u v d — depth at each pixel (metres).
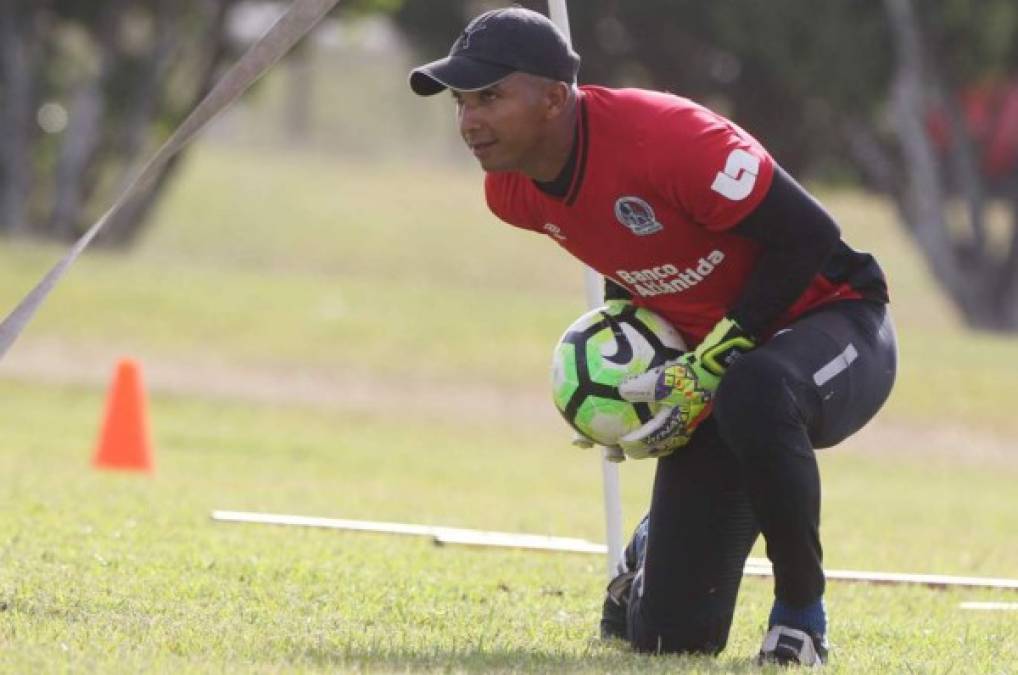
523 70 18.19
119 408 45.84
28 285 87.25
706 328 19.97
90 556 26.09
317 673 17.11
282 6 122.06
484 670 17.95
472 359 81.69
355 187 180.00
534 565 28.61
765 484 18.36
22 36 120.06
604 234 19.16
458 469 53.19
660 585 20.00
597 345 19.53
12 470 41.28
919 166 121.88
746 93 136.75
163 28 120.31
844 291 19.91
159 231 148.00
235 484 42.19
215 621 20.64
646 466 58.06
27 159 121.88
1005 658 21.17
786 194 18.41
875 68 122.31
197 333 82.56
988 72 121.00
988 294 125.06
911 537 38.59
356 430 66.00
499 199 20.03
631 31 136.50
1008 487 60.22
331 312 87.94
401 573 26.45
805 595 19.19
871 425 74.00
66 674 16.44
